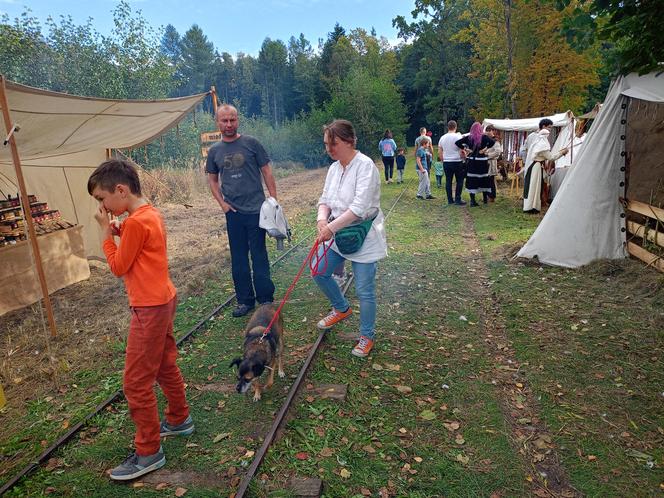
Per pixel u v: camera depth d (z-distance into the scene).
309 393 4.01
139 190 2.96
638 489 2.87
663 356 4.34
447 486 2.96
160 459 3.20
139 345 2.93
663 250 6.24
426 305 5.93
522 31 26.95
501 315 5.50
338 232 4.19
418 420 3.64
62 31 17.00
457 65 49.50
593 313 5.34
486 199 12.76
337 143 4.10
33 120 5.48
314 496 2.87
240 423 3.69
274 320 4.10
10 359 5.06
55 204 8.51
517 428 3.51
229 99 87.44
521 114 29.88
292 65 85.06
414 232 9.90
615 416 3.56
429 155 14.88
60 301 6.96
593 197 6.85
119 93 17.36
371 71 53.53
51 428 3.75
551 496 2.86
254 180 5.44
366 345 4.62
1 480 3.17
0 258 6.48
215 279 7.45
